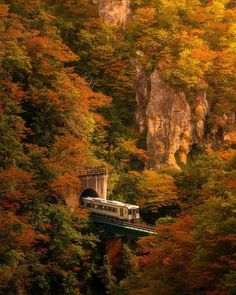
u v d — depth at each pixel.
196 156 96.50
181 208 79.75
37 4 99.94
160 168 91.25
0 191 63.94
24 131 78.56
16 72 83.19
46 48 87.06
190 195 81.00
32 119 81.00
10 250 58.94
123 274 71.44
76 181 73.94
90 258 72.00
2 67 79.62
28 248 63.16
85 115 87.56
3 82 78.12
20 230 60.03
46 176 71.50
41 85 83.06
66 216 68.88
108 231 74.69
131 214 73.38
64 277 66.19
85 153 82.88
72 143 77.25
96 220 75.38
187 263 41.03
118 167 91.75
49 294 64.88
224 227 38.72
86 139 86.81
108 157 91.81
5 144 69.44
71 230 67.81
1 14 87.69
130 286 47.03
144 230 68.69
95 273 70.44
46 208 68.44
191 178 81.62
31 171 70.19
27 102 82.38
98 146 91.94
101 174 81.19
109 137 96.88
